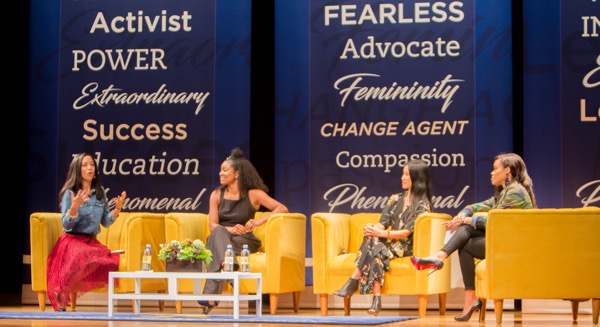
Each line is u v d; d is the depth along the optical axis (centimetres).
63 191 701
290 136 816
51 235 707
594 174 774
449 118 801
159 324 565
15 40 885
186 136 830
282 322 581
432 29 807
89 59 843
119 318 609
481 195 792
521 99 839
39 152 839
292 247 709
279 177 816
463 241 635
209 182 826
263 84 876
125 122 837
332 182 809
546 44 784
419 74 806
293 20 821
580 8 782
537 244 588
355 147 810
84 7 845
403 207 687
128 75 838
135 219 709
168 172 830
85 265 679
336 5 818
